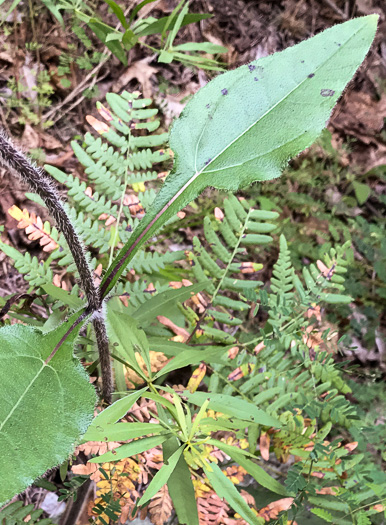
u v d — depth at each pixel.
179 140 0.28
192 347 0.50
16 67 0.81
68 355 0.25
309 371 0.54
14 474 0.21
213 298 0.55
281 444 0.51
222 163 0.28
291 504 0.44
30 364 0.24
